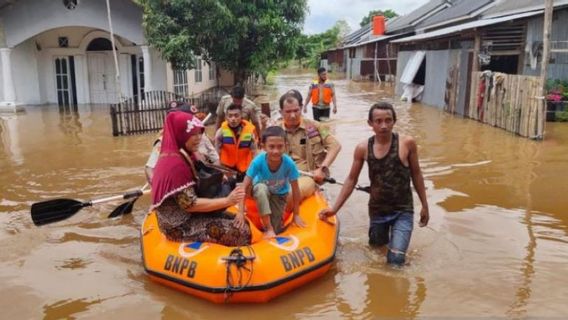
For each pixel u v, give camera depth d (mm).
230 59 17109
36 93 19453
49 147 11070
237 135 6156
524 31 15383
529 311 4020
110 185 7879
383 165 4945
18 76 19109
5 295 4434
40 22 17078
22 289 4539
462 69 15547
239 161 6203
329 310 4117
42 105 19453
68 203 5465
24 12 17047
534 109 10930
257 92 25219
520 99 11594
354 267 4883
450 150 10109
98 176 8430
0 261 5129
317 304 4215
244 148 6152
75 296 4402
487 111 13531
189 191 4379
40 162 9555
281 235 4738
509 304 4133
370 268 4859
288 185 5047
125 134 12656
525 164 8805
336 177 8211
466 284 4496
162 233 4754
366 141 5035
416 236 5605
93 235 5828
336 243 4969
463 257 5062
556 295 4270
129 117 12656
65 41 19438
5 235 5832
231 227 4527
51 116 16234
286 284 4254
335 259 5059
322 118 12938
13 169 9008
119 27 16672
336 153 5992
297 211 4965
